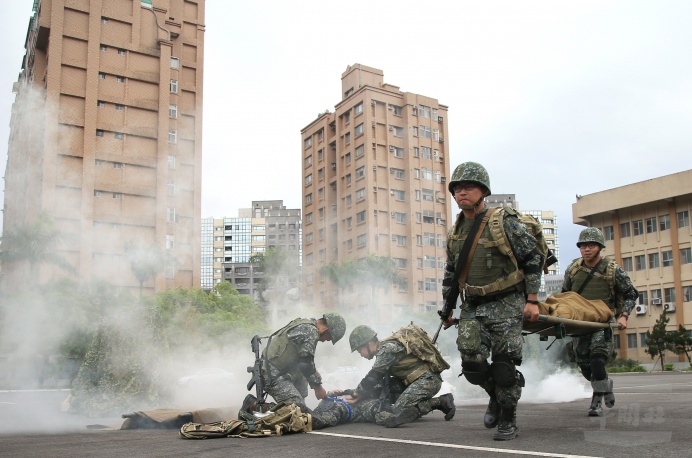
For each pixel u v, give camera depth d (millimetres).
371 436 4559
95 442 4668
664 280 43406
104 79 35062
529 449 3635
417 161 65188
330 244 67688
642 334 44219
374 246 62125
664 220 43781
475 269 4332
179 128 38219
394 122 65438
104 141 33469
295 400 5434
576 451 3514
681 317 42000
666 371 35031
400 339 5613
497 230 4273
